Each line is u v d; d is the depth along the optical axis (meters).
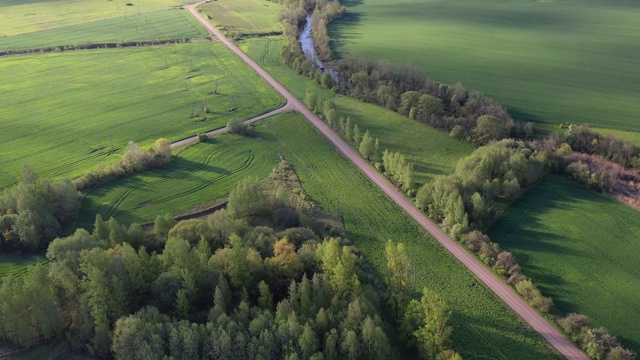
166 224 123.25
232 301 99.62
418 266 123.75
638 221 137.75
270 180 159.88
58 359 91.06
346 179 162.12
